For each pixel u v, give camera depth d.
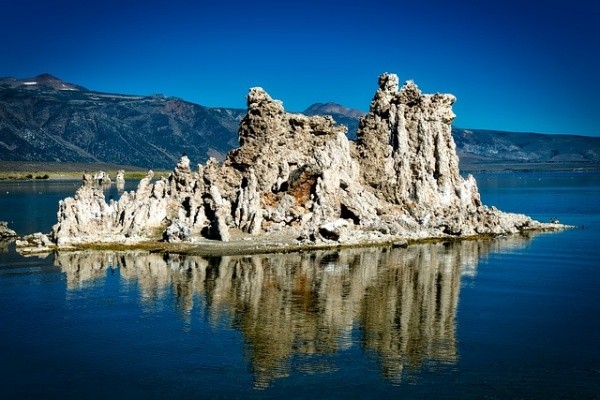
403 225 126.25
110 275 90.00
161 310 73.06
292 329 66.38
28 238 120.06
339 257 103.38
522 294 80.44
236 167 133.75
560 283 86.19
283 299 77.56
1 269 94.00
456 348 61.06
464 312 72.44
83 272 91.94
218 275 89.88
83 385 53.72
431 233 124.75
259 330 66.06
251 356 59.22
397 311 72.69
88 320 69.56
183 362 57.97
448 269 95.00
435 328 66.69
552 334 65.00
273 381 53.97
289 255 104.50
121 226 120.81
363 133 138.62
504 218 138.50
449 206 137.12
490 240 123.56
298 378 54.53
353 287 83.44
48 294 80.06
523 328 66.81
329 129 139.12
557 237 128.12
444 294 80.25
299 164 133.50
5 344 62.72
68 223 114.69
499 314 71.69
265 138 133.38
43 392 52.50
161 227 121.81
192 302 76.19
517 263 99.81
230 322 68.56
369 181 135.50
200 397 51.44
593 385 53.16
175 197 127.94
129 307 74.31
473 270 94.31
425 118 138.50
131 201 124.75
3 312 72.62
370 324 67.81
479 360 58.16
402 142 136.00
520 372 55.56
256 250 106.06
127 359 58.78
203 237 117.50
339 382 53.75
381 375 54.97
